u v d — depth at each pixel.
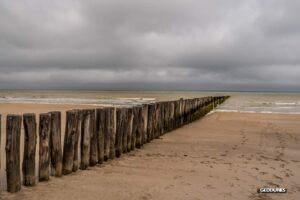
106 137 6.45
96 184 5.03
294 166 6.91
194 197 4.71
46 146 4.93
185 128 12.76
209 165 6.66
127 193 4.71
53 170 5.17
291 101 47.47
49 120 4.98
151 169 6.10
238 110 25.14
